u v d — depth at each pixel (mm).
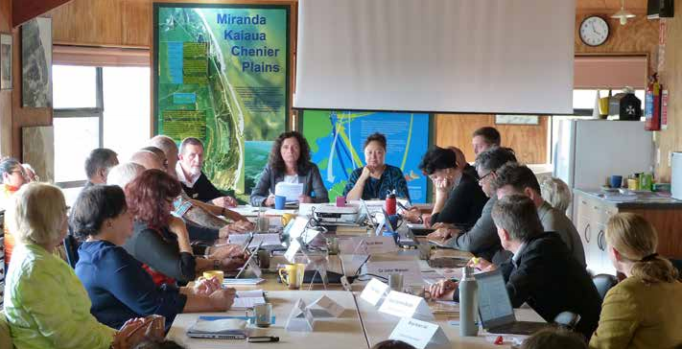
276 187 6832
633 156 8586
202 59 8531
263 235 4969
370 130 9078
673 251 7207
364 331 3223
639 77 10523
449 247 5098
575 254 4348
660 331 3176
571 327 3328
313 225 5684
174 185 4121
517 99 7199
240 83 8578
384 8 7254
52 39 8305
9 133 7395
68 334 3119
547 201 4945
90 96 9320
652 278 3201
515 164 4508
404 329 3068
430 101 7285
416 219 6152
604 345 3199
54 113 8805
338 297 3768
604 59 10547
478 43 7211
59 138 8938
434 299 3717
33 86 7898
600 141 8594
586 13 10547
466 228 5754
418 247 4770
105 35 9156
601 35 10516
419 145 9133
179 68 8531
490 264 4172
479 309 3219
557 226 4324
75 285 3236
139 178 4105
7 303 3141
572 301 3600
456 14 7223
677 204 7191
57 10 8562
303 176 7074
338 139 9062
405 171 9156
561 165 8898
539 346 2191
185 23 8500
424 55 7262
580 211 8344
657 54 8773
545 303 3588
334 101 7336
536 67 7164
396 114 9086
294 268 3998
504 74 7203
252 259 4234
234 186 8648
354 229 5750
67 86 9016
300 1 7293
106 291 3480
